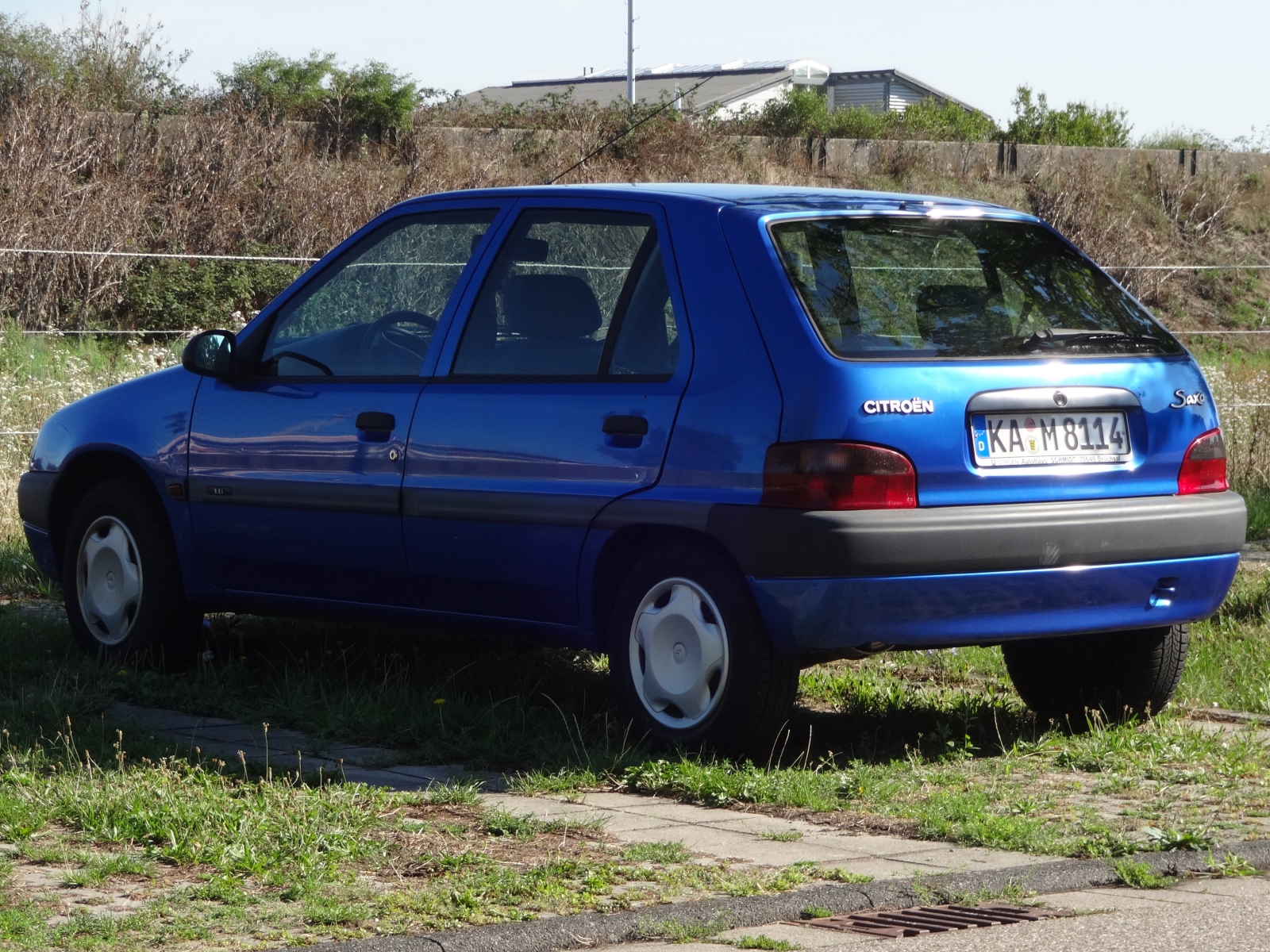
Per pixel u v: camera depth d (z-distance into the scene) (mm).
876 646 4996
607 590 5508
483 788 4992
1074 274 5754
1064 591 5227
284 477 6199
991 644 5262
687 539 5242
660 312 5387
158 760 5094
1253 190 36656
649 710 5340
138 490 6805
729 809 4742
